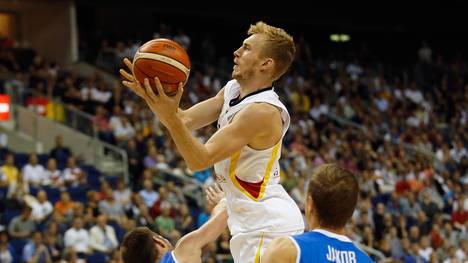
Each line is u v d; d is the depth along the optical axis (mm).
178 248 3920
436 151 20594
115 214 12820
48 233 11477
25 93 17516
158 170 14570
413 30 27875
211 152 3328
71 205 12648
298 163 16219
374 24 27156
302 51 24953
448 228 14984
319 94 22062
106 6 22406
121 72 3217
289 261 3047
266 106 3527
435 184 17469
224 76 22297
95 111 17891
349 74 24359
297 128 18156
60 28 21969
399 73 25734
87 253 11562
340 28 28125
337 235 3129
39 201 12523
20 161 15148
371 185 16188
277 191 3658
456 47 29125
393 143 19969
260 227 3586
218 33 26766
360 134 19656
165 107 3189
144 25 25547
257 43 3625
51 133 17109
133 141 15617
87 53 21984
